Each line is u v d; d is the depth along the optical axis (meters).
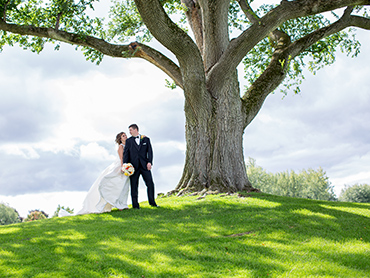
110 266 5.26
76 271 5.08
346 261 5.73
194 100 11.93
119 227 7.70
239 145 12.79
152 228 7.65
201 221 8.27
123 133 10.16
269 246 6.37
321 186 73.62
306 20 17.70
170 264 5.38
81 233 7.25
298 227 7.59
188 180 12.47
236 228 7.60
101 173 9.94
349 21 14.62
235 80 12.97
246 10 15.59
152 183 10.21
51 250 6.09
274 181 70.69
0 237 7.26
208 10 12.09
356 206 10.38
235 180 12.38
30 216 45.81
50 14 14.42
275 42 16.39
